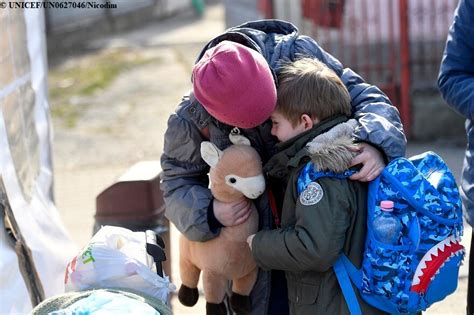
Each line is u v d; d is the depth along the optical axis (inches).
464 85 205.0
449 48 211.6
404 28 545.3
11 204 233.1
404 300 175.0
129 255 178.9
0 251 221.5
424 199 175.5
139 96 791.1
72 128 666.8
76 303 159.5
